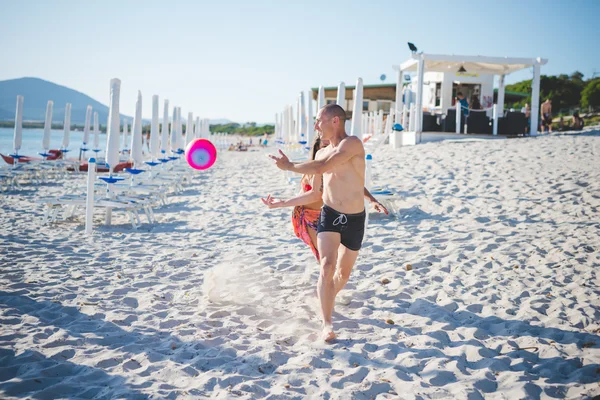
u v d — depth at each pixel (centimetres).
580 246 648
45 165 1756
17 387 298
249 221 927
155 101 1471
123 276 560
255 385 304
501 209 903
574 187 1012
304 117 1731
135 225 870
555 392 297
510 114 2020
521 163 1291
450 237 729
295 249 690
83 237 779
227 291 502
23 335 383
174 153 2052
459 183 1141
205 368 334
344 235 386
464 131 2047
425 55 1947
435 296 487
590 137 1695
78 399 290
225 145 5062
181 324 414
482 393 301
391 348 364
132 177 1170
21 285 512
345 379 316
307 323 415
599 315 426
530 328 404
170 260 632
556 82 7319
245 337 386
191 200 1247
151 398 290
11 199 1246
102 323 415
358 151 374
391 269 579
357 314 440
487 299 475
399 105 2262
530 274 552
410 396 293
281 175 1739
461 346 368
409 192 1097
